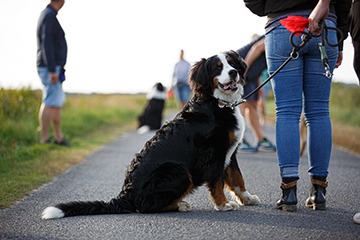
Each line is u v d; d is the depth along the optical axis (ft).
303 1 13.53
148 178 14.67
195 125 15.24
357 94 64.34
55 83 28.73
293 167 13.99
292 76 13.76
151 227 12.96
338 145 32.19
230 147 15.29
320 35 13.30
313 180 14.23
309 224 12.69
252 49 26.48
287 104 13.96
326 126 13.92
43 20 27.68
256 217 13.75
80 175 21.58
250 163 24.70
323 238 11.47
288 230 12.21
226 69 15.99
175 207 15.01
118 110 65.41
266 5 14.14
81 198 17.08
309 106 14.05
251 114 29.78
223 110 15.37
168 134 15.29
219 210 14.96
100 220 13.78
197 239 11.77
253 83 28.94
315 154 14.02
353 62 14.70
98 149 31.14
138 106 82.53
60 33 28.25
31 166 23.16
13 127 30.35
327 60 13.39
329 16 13.66
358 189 17.28
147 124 47.67
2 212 14.97
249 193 16.31
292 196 14.06
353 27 14.38
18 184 19.08
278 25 13.85
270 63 14.20
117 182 19.97
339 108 59.77
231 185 15.71
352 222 12.76
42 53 28.22
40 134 31.55
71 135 36.68
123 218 13.99
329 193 16.58
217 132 15.03
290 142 13.91
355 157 26.32
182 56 50.31
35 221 13.83
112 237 12.15
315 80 13.78
